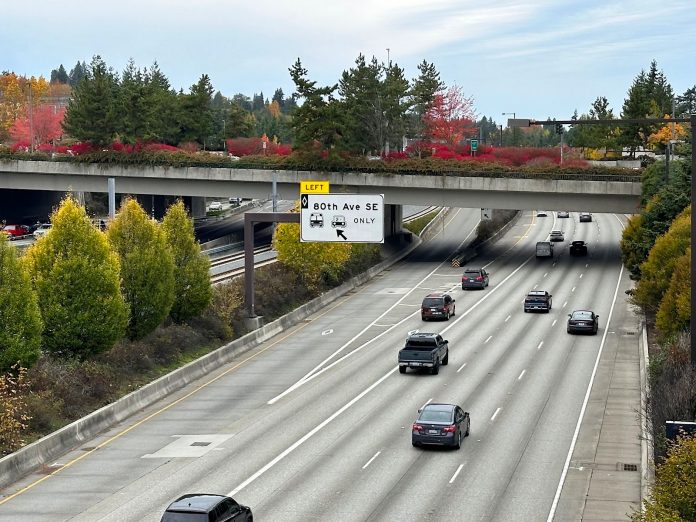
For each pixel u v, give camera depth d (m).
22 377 43.91
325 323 77.12
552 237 128.88
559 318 77.69
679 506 25.12
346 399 52.44
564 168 102.06
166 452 42.84
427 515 33.56
